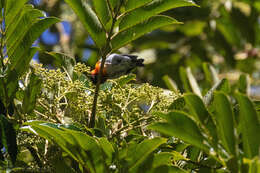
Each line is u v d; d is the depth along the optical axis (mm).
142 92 5164
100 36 4812
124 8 4781
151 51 13797
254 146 3836
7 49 4879
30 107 4707
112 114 5090
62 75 5098
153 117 5020
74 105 5008
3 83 4859
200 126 4324
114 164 4453
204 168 4656
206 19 14227
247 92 4539
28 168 4605
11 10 4867
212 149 3963
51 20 4863
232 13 14406
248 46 14906
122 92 5211
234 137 3795
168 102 5137
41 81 4754
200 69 14734
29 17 4902
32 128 4527
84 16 4777
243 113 3834
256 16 14586
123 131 5004
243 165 3781
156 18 4719
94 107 4656
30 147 5117
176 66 14242
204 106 3936
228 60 14680
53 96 5051
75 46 9578
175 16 13984
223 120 3828
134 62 5742
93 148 4395
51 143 4984
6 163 4547
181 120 3926
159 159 4301
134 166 4348
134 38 4801
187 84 5508
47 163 4938
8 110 4930
